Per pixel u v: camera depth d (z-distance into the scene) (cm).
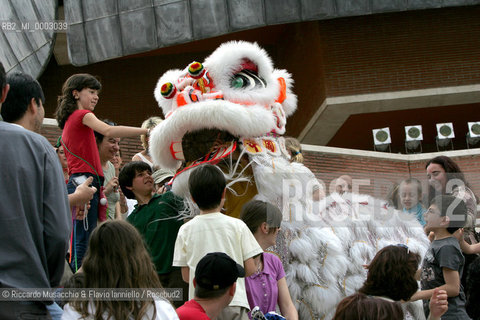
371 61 2008
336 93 1986
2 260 305
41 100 377
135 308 303
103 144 635
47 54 1388
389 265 427
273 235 486
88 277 307
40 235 317
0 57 1264
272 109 589
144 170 565
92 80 599
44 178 322
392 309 355
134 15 1606
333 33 2016
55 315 340
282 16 1633
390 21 2034
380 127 2238
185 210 533
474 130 1819
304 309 528
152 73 2191
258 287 468
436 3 1662
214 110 539
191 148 560
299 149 621
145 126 766
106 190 606
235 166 549
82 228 561
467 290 498
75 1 1606
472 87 2005
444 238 500
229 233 437
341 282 527
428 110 2161
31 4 1359
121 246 308
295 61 2202
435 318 454
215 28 1612
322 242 527
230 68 572
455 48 2030
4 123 326
